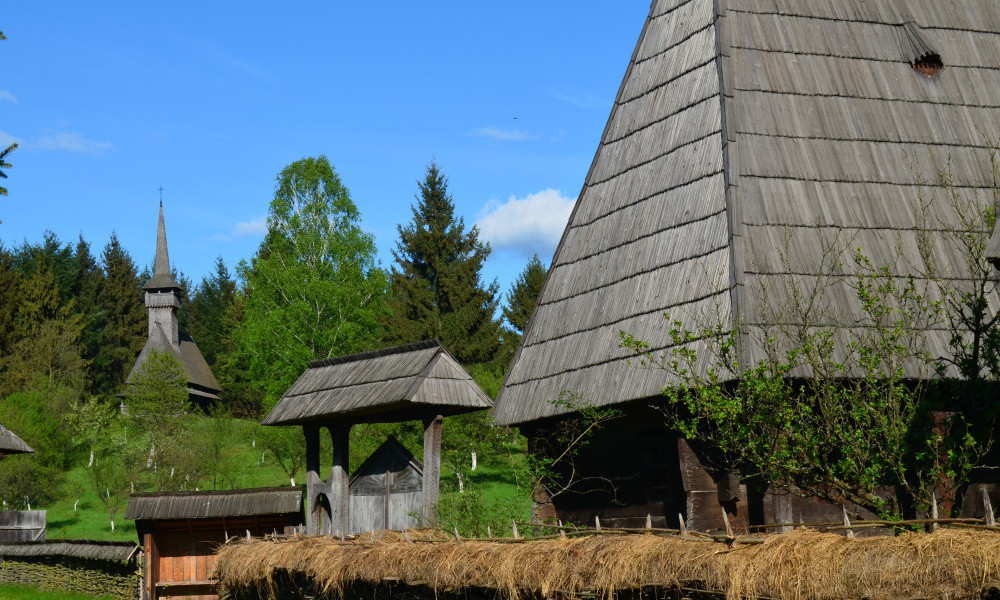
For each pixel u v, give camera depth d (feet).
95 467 147.33
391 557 40.78
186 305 338.34
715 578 27.17
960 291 41.55
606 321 50.62
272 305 161.68
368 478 57.26
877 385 40.01
